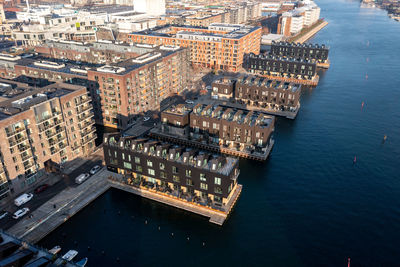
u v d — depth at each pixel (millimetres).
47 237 86062
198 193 98562
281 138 143375
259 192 106688
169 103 174375
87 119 119812
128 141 104125
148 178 104875
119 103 141000
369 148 135375
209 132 133625
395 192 107375
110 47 191375
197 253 82062
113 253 81562
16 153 94938
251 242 85875
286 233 89188
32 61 168125
